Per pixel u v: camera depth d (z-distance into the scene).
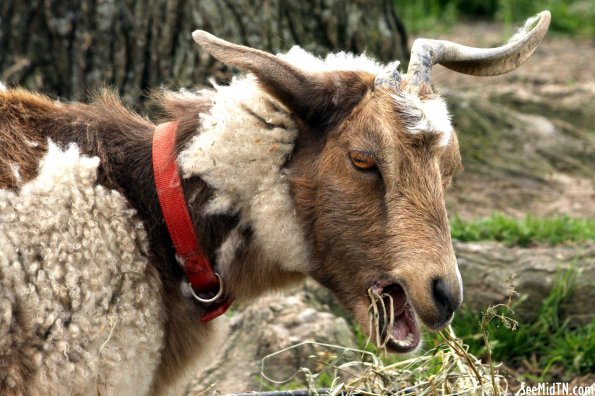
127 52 9.25
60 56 9.38
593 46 18.09
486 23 19.91
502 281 8.19
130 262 5.25
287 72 5.29
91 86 9.28
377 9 9.97
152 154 5.54
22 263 5.02
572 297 8.18
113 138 5.59
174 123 5.66
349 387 5.78
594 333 7.84
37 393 4.95
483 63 6.05
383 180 5.27
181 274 5.59
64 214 5.15
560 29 19.34
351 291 5.51
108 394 5.14
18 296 4.96
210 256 5.58
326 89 5.34
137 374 5.27
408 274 5.23
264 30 9.23
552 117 13.58
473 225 9.27
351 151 5.28
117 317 5.15
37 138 5.43
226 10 9.16
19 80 9.28
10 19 9.34
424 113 5.21
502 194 11.20
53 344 5.00
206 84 9.07
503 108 13.00
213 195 5.48
